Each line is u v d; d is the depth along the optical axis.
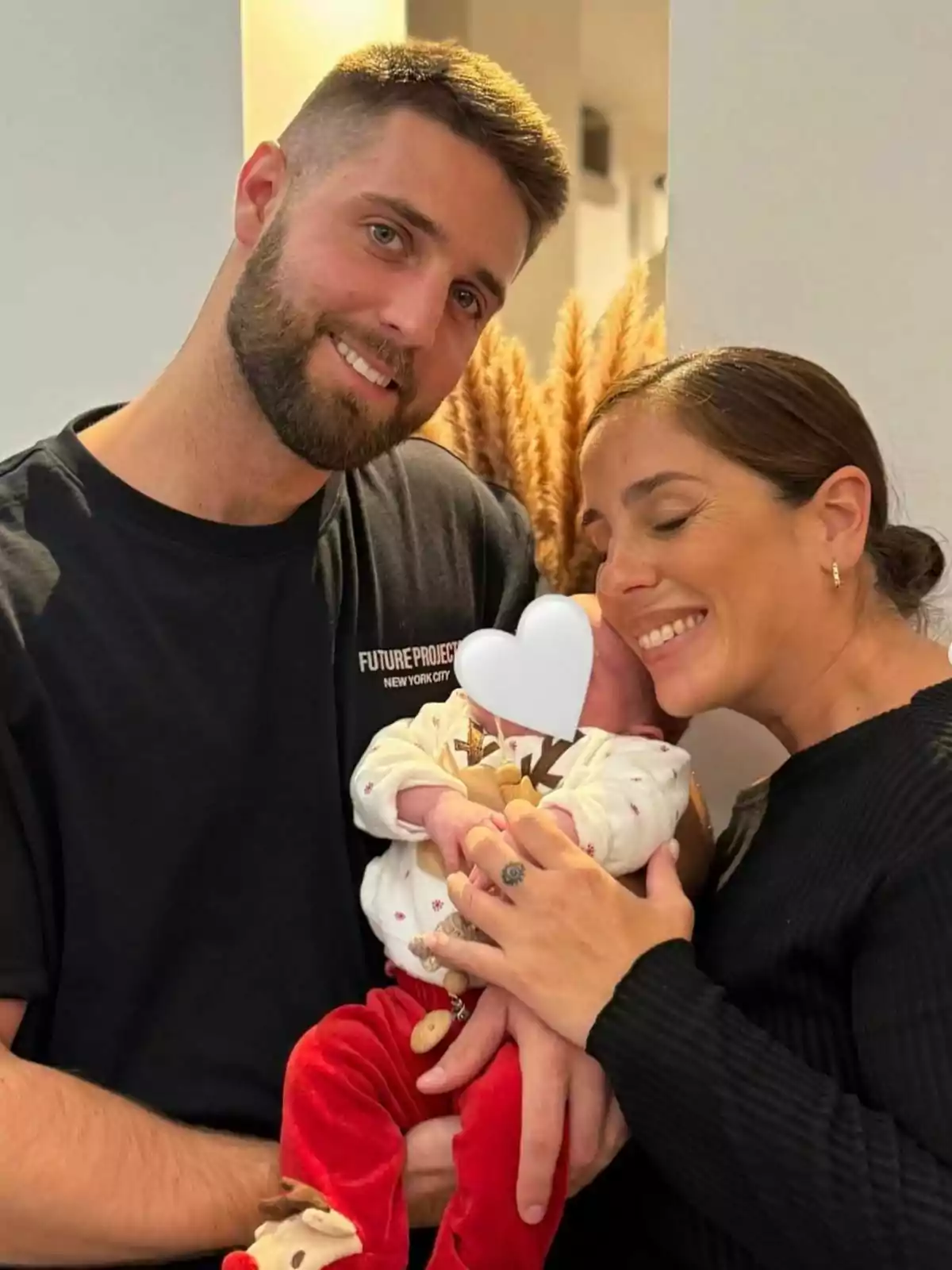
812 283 1.34
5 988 1.01
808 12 1.30
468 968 0.96
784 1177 0.78
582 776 1.04
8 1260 0.95
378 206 1.10
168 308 1.64
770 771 1.41
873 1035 0.81
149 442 1.19
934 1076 0.76
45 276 1.68
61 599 1.12
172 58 1.61
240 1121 1.13
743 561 0.97
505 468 1.47
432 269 1.13
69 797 1.09
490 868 0.95
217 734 1.15
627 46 1.58
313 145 1.14
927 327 1.29
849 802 0.91
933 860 0.81
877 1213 0.74
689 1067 0.82
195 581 1.17
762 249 1.36
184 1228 0.97
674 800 1.03
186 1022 1.12
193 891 1.14
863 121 1.29
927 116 1.26
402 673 1.29
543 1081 0.93
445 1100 1.03
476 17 1.65
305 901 1.18
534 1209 0.93
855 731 0.95
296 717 1.21
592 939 0.90
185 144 1.62
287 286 1.12
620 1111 0.97
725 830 1.20
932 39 1.25
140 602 1.15
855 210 1.31
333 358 1.13
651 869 1.01
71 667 1.11
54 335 1.69
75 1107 0.97
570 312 1.39
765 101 1.33
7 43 1.64
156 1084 1.10
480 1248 0.93
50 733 1.09
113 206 1.65
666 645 1.02
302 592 1.23
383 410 1.16
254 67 1.65
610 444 1.03
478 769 1.09
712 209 1.38
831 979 0.89
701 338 1.40
